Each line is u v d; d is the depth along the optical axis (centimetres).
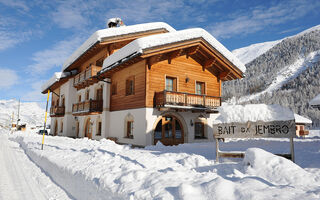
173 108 1309
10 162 941
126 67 1508
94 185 445
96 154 699
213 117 1631
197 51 1539
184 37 1337
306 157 626
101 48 1773
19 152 1282
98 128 1789
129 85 1492
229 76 1712
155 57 1302
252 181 315
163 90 1263
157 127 1366
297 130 3281
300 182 366
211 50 1471
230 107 612
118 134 1523
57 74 2338
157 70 1362
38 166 850
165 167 556
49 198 489
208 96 1503
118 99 1579
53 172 687
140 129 1296
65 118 2356
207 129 1576
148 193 326
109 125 1658
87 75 1848
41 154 928
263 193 265
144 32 1795
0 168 812
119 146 1160
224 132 598
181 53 1508
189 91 1511
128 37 1725
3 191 538
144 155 734
